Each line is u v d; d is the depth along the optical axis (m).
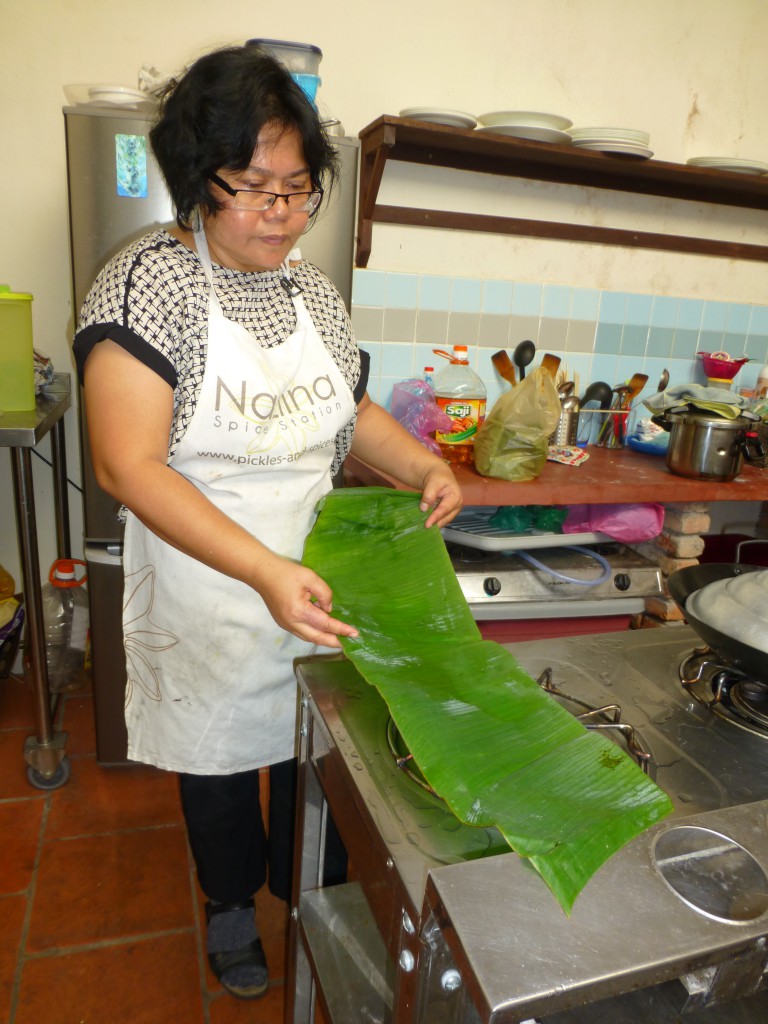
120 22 1.96
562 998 0.49
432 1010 0.61
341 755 0.76
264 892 1.67
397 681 0.77
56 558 2.37
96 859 1.71
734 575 1.05
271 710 1.27
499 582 1.86
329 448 1.22
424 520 1.04
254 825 1.38
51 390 2.01
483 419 2.11
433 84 2.20
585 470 2.09
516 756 0.70
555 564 1.95
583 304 2.48
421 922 0.58
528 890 0.56
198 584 1.15
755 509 2.79
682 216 2.52
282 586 0.85
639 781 0.67
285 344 1.10
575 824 0.61
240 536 0.90
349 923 1.00
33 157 2.02
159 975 1.44
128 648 1.27
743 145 2.52
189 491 0.94
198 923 1.56
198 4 1.99
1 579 2.25
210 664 1.20
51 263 2.11
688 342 2.64
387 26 2.12
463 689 0.79
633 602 1.94
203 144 0.86
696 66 2.38
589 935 0.52
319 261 1.88
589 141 2.10
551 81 2.29
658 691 0.92
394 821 0.67
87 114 1.62
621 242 2.44
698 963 0.53
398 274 2.27
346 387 1.19
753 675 0.83
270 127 0.87
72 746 2.10
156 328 0.98
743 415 2.03
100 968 1.44
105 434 0.96
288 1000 1.13
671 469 2.09
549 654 1.00
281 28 2.05
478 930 0.52
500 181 2.30
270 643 1.21
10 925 1.53
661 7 2.30
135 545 1.21
